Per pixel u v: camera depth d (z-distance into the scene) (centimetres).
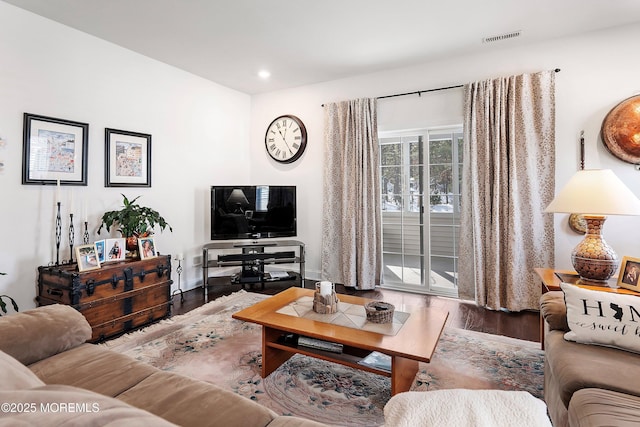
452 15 271
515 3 254
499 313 319
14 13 250
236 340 252
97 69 303
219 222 398
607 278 211
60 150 277
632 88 287
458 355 230
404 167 399
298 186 452
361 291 394
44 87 267
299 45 323
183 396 115
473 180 335
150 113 350
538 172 315
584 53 301
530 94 315
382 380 201
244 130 473
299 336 204
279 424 102
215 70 387
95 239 303
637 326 140
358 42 318
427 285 387
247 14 267
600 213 200
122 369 133
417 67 374
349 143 404
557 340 155
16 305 232
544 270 260
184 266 392
